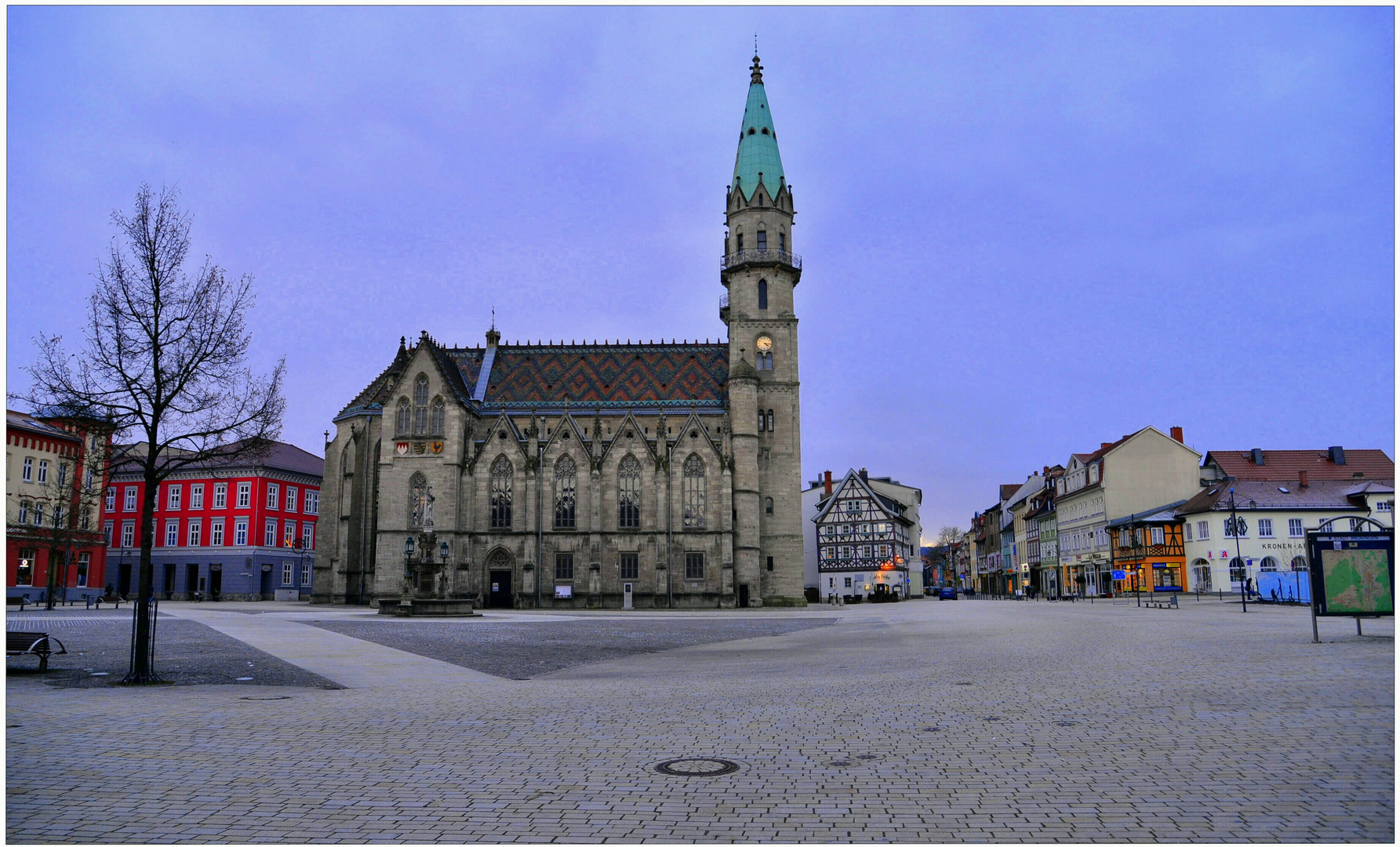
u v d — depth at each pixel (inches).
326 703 725.9
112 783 449.1
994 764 473.7
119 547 4704.7
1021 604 3646.7
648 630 1845.5
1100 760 474.6
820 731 579.8
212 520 4645.7
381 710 685.9
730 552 3540.8
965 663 1002.1
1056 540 5487.2
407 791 431.8
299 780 455.2
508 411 3860.7
